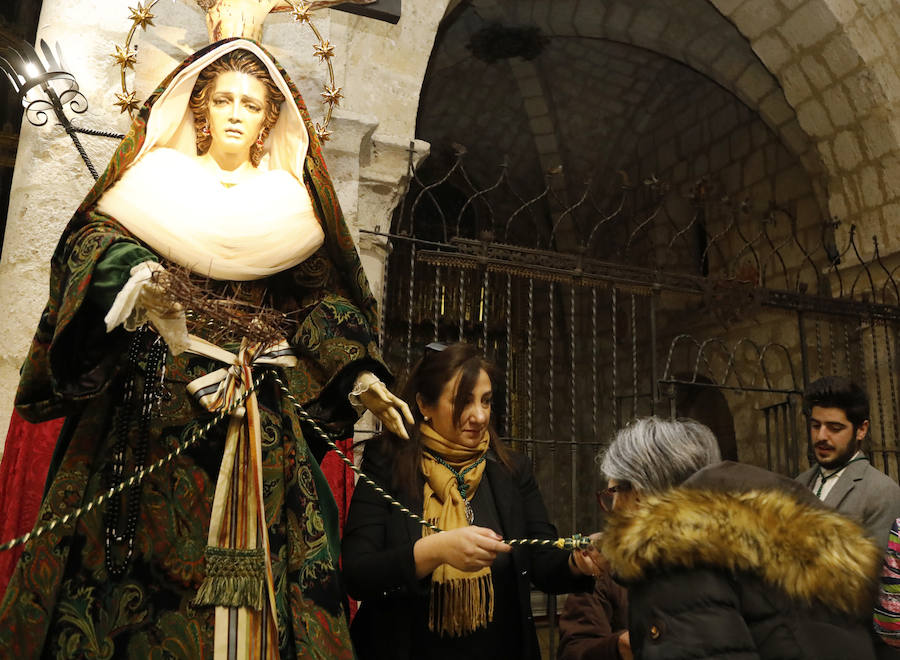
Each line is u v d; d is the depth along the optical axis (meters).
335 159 3.26
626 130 10.14
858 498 2.81
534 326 10.23
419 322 8.34
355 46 3.97
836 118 5.84
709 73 7.12
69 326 1.55
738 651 1.13
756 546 1.19
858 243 5.83
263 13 2.51
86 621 1.53
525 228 10.75
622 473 1.55
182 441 1.67
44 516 1.59
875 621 1.78
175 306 1.46
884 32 5.43
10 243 2.48
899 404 5.31
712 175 8.58
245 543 1.63
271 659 1.59
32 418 1.67
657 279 4.44
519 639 1.84
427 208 10.47
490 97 9.80
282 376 1.86
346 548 1.85
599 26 7.39
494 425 2.23
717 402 8.80
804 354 4.85
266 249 1.82
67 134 2.48
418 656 1.78
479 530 1.66
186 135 2.00
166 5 2.67
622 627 1.96
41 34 2.65
